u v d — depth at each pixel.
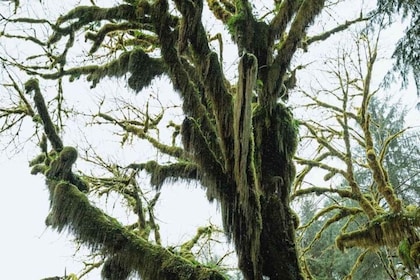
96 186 14.62
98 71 14.05
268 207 11.02
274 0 14.23
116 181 14.72
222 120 10.82
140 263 10.31
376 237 13.02
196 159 10.80
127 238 10.60
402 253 12.44
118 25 13.14
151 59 13.60
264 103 11.89
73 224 10.73
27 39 13.66
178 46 10.95
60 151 11.96
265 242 10.62
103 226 10.64
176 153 14.91
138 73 13.52
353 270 17.03
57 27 12.74
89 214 10.75
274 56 12.49
